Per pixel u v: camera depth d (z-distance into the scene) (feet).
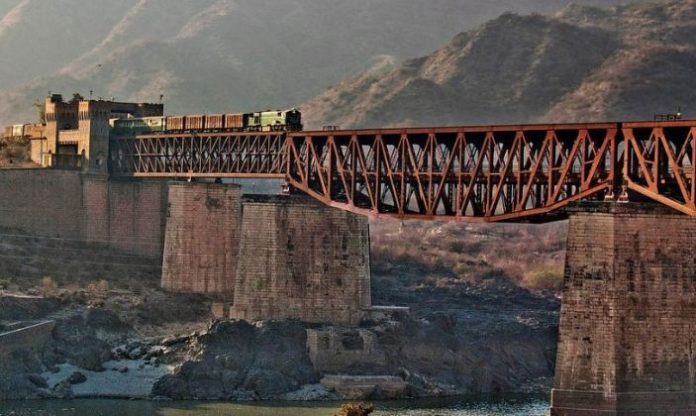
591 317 647.97
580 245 652.48
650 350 647.15
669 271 650.43
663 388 647.15
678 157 650.02
